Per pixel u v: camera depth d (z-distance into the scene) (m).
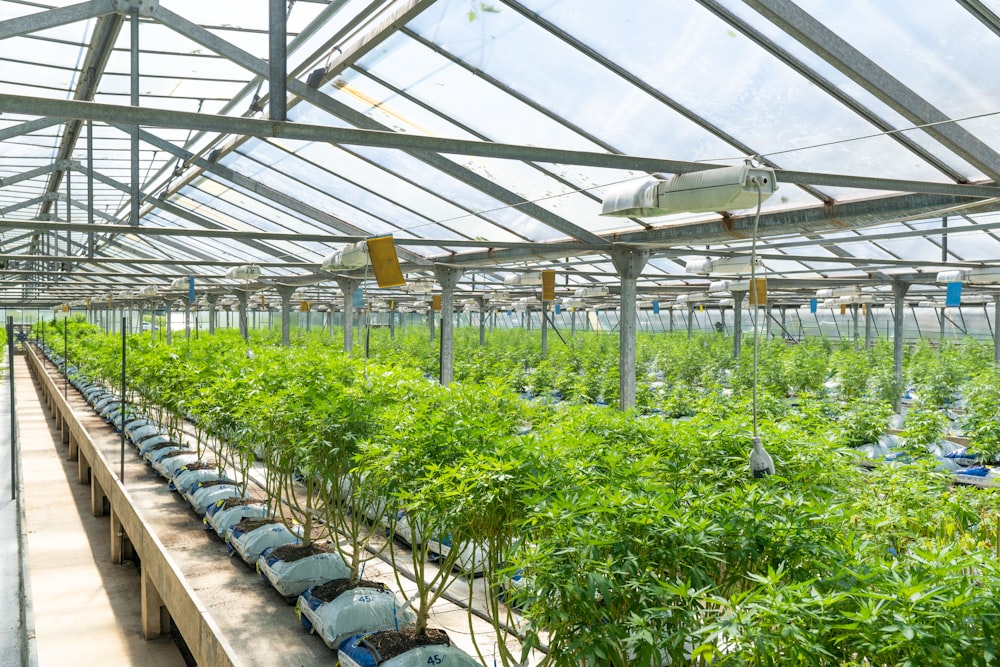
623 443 6.42
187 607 6.88
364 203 13.63
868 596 3.14
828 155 7.81
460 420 6.06
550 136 9.09
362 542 7.52
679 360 21.61
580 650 3.82
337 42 8.63
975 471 11.76
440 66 8.23
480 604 8.04
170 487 12.80
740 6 5.97
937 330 34.56
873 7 5.61
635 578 3.89
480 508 5.08
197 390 12.52
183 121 5.76
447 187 11.41
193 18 8.66
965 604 3.04
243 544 9.15
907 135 7.00
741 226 9.93
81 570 12.02
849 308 34.28
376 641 6.34
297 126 6.09
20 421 26.95
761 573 4.18
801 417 7.84
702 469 5.79
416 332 40.50
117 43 9.66
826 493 5.43
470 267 16.48
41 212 21.30
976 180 7.52
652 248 12.10
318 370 8.70
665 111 7.79
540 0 6.66
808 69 6.46
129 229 10.45
